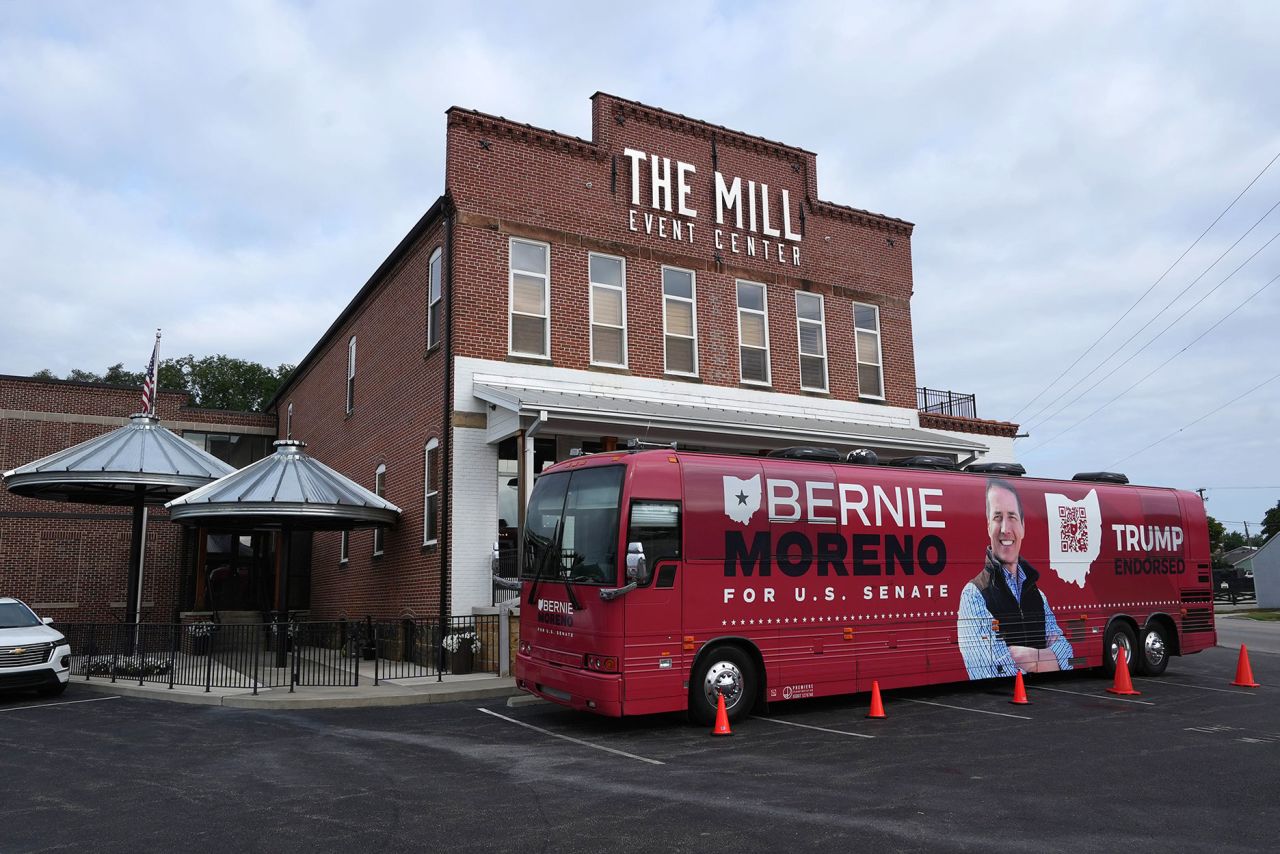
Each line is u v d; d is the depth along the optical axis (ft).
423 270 66.03
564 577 38.58
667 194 69.26
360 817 24.14
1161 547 55.16
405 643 59.41
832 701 44.70
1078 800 25.72
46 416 100.63
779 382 72.54
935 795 26.21
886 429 71.67
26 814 24.88
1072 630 49.98
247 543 101.55
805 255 76.13
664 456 38.27
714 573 38.24
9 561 94.48
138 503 62.54
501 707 44.16
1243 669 50.26
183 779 28.89
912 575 44.27
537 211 63.57
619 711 35.12
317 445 95.30
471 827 23.12
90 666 54.03
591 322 64.69
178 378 197.06
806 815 24.07
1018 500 49.14
